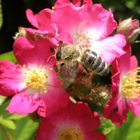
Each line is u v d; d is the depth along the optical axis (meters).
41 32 0.12
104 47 0.13
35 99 0.13
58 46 0.12
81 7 0.13
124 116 0.13
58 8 0.13
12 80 0.13
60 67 0.12
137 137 0.14
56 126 0.13
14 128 0.14
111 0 0.26
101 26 0.13
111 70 0.13
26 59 0.13
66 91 0.13
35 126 0.14
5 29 0.26
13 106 0.13
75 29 0.13
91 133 0.13
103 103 0.13
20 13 0.26
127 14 0.26
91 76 0.12
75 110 0.13
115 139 0.14
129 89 0.13
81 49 0.13
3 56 0.15
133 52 0.26
